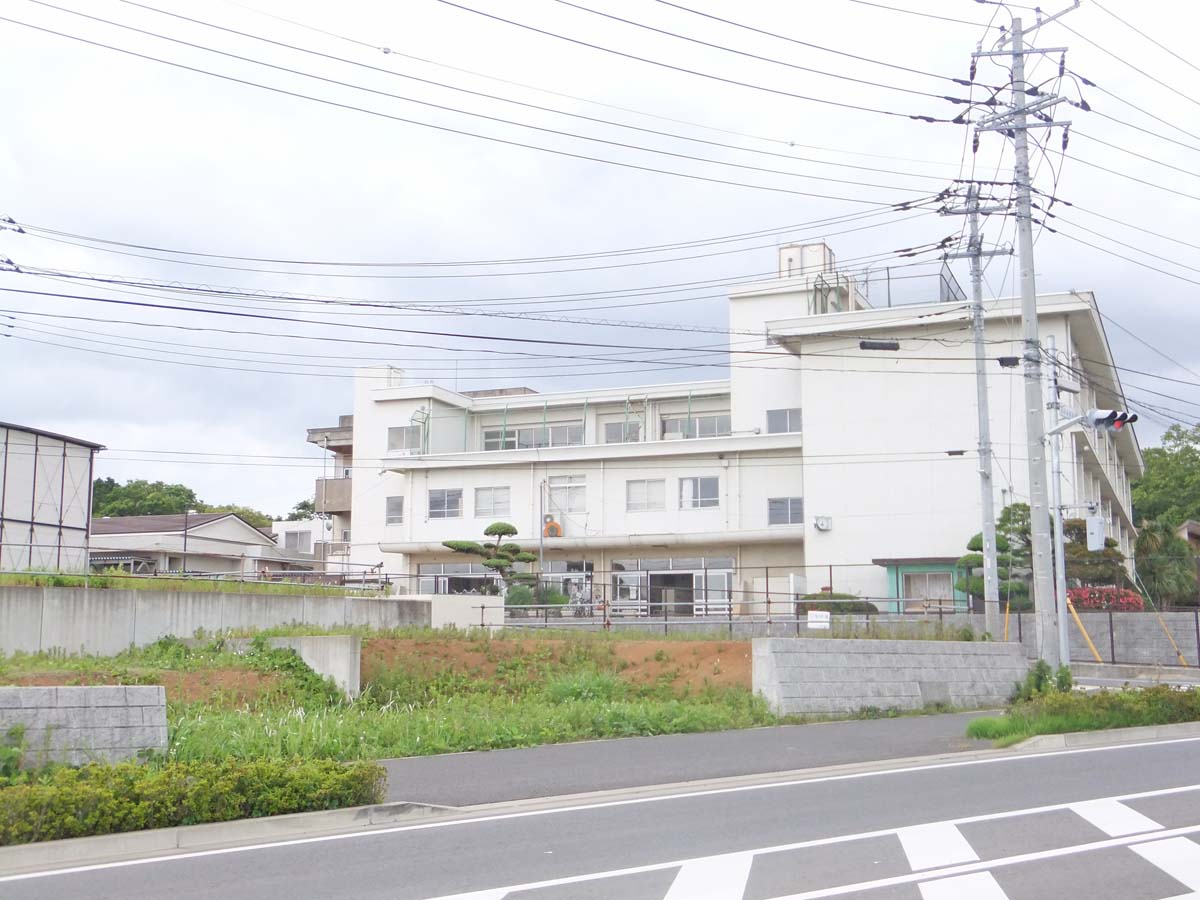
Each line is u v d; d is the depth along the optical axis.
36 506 31.95
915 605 44.25
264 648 24.53
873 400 46.28
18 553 31.14
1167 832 10.35
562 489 53.09
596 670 25.81
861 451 46.16
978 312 30.73
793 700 21.78
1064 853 9.55
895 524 45.31
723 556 50.38
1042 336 43.31
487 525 54.06
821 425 46.94
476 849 10.29
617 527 51.81
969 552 42.06
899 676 23.41
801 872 9.06
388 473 57.00
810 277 51.72
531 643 27.44
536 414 59.25
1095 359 47.16
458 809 12.55
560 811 12.33
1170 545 50.25
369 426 58.09
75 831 10.47
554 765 15.84
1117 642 36.72
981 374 30.45
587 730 19.23
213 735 15.38
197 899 8.57
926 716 22.62
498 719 19.72
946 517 44.62
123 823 10.70
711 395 55.66
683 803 12.71
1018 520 39.78
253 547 53.41
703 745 18.00
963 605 42.66
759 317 52.59
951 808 11.85
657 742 18.48
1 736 12.13
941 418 45.19
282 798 11.55
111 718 12.91
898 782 13.90
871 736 19.00
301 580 47.50
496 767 15.67
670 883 8.77
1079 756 15.83
